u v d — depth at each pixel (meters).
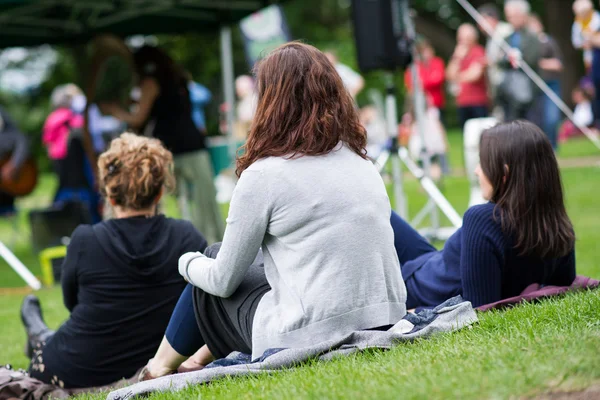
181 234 5.93
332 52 21.19
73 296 5.96
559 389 3.73
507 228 5.50
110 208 6.13
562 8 33.94
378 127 22.48
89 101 14.80
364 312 4.66
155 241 5.84
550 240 5.53
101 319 5.73
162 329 5.82
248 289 4.89
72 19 16.73
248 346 4.93
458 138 31.48
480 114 19.80
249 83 22.48
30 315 6.79
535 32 17.19
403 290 4.89
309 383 4.09
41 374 5.86
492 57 17.38
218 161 18.03
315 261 4.57
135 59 13.17
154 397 4.50
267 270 4.77
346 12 46.28
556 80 17.73
